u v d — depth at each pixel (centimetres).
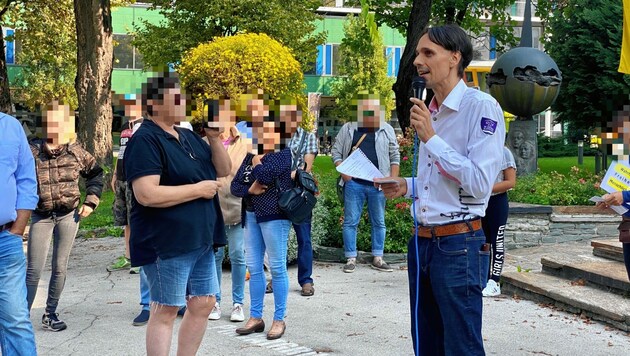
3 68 2012
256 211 602
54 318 639
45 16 2509
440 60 369
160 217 414
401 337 605
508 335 604
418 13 1834
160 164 414
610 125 519
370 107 872
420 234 384
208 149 454
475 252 370
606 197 502
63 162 614
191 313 450
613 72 2005
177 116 425
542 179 1154
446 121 372
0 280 452
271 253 603
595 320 646
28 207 461
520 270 795
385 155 875
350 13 4700
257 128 588
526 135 1259
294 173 593
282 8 3009
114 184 728
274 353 564
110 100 1791
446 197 372
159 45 2906
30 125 634
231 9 2855
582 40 2067
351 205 891
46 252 613
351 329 632
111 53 1795
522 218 1004
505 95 1273
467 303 368
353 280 845
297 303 729
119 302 747
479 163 356
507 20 2639
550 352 558
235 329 635
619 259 777
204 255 445
